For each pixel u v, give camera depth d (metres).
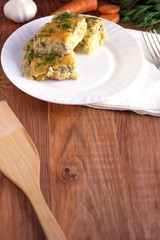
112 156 0.68
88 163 0.67
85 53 0.82
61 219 0.61
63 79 0.77
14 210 0.62
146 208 0.63
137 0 0.96
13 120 0.68
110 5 0.94
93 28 0.82
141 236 0.60
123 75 0.77
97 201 0.63
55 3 0.98
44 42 0.76
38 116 0.73
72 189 0.64
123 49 0.82
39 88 0.74
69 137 0.70
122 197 0.64
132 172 0.66
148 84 0.77
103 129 0.71
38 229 0.60
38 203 0.60
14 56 0.79
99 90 0.75
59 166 0.66
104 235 0.60
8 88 0.77
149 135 0.71
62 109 0.74
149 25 0.92
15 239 0.59
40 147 0.69
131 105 0.73
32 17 0.92
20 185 0.62
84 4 0.94
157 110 0.73
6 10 0.91
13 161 0.64
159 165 0.67
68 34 0.76
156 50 0.85
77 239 0.60
